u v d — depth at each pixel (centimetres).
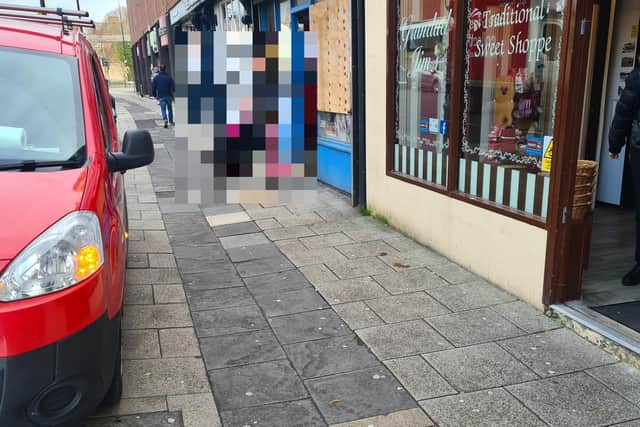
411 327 399
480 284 468
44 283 240
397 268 511
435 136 548
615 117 424
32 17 414
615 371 337
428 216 556
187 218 707
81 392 252
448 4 514
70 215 259
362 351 371
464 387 326
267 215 704
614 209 641
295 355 369
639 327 371
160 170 1009
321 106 816
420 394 321
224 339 393
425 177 569
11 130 308
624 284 439
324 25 778
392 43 602
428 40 549
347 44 714
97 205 276
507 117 447
